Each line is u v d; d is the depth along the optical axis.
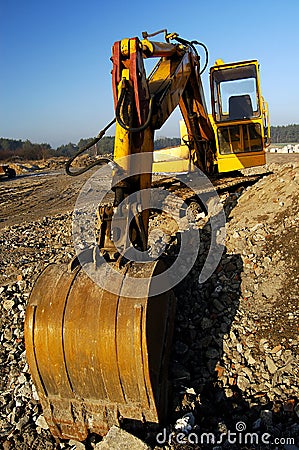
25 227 12.80
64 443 3.99
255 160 9.40
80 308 3.78
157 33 5.91
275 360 4.63
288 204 6.91
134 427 3.80
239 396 4.42
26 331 3.85
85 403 3.83
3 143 107.31
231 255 6.32
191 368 4.77
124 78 4.46
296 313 5.08
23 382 4.80
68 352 3.72
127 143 4.38
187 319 5.41
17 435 4.12
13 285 6.94
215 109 9.32
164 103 5.12
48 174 35.72
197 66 7.73
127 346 3.57
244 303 5.48
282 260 5.91
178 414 4.01
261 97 9.27
